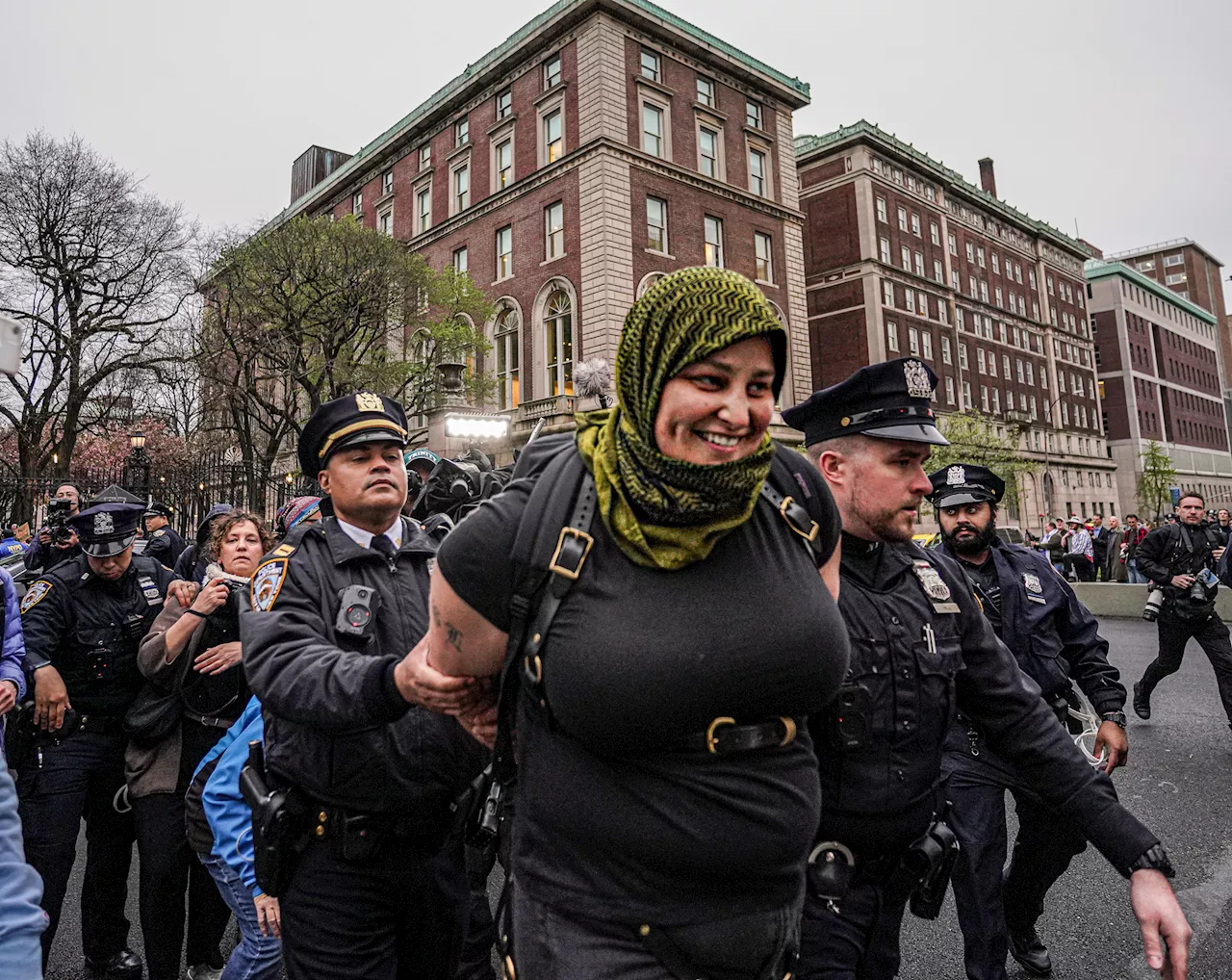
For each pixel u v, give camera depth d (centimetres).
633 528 106
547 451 129
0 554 812
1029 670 308
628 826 111
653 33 2712
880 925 180
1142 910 155
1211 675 880
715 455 105
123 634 321
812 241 4294
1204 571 631
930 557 205
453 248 3073
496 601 117
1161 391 7444
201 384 2578
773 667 108
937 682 184
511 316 2836
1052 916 352
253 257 2031
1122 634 1227
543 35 2720
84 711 312
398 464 229
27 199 2253
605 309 2459
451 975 214
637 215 2589
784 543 119
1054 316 5688
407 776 190
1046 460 5269
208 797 235
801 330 3039
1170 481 6538
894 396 185
